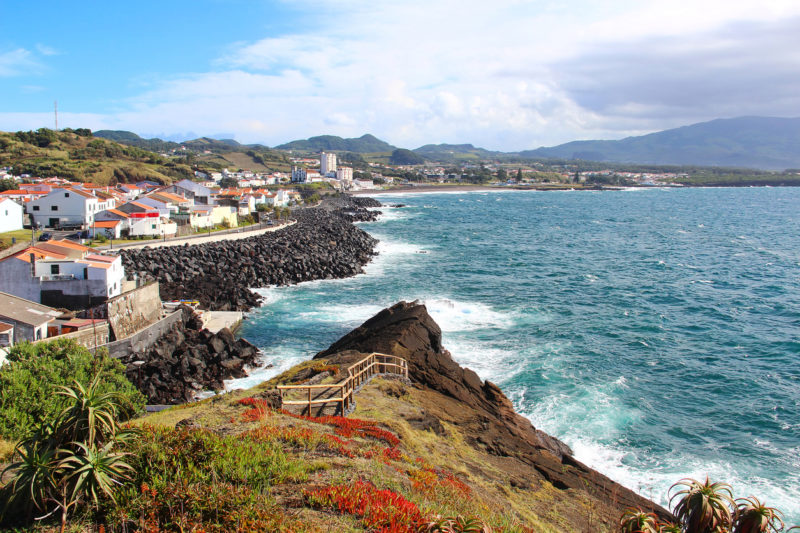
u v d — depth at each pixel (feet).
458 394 103.35
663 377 128.16
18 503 32.22
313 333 167.32
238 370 136.67
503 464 73.46
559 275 254.27
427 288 226.38
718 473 88.02
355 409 74.95
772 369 133.69
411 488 43.70
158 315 163.12
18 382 69.41
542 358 139.13
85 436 33.58
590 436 99.66
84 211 292.40
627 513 33.24
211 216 355.36
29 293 151.84
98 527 32.04
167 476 35.76
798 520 76.23
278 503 36.40
